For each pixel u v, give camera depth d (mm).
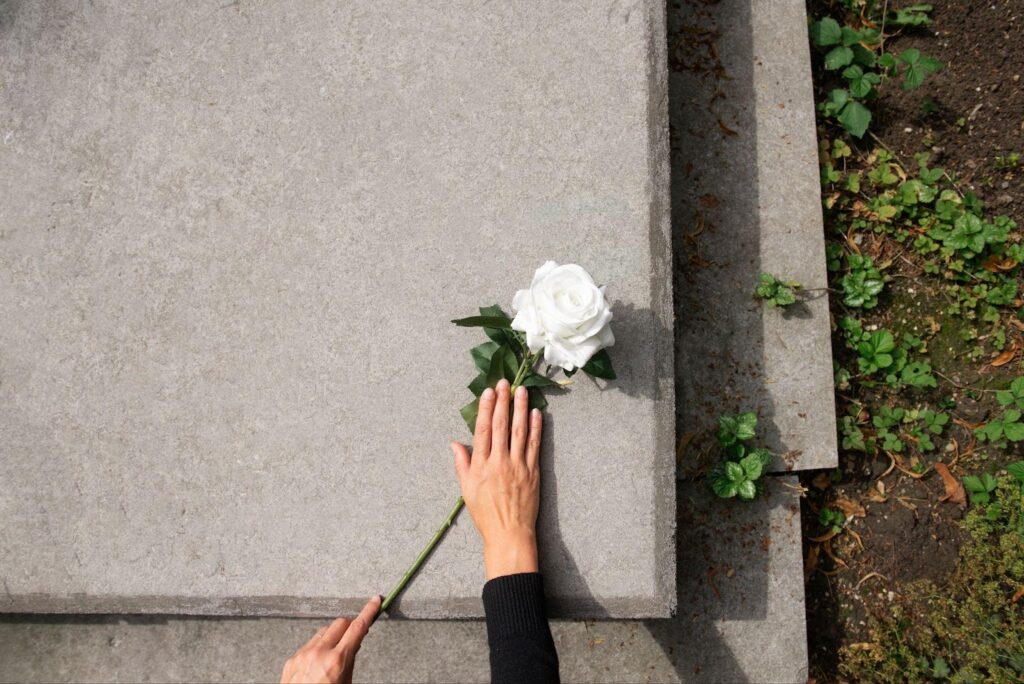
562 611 1760
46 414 1880
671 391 1798
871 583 2115
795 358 2084
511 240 1865
